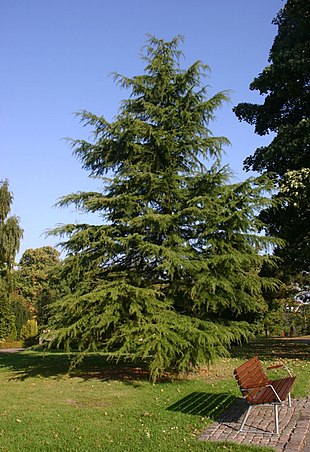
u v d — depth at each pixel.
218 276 10.65
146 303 10.12
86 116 11.98
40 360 16.52
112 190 11.88
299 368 12.37
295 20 17.50
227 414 7.00
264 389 6.79
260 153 17.25
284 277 19.16
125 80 12.27
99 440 5.66
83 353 10.41
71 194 11.72
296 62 15.48
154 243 11.41
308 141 14.40
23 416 7.14
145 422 6.52
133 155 11.92
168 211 11.80
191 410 7.29
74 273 11.72
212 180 11.10
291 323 35.09
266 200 10.87
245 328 11.78
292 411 7.07
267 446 5.26
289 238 16.17
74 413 7.28
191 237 11.60
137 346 9.84
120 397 8.62
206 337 9.58
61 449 5.33
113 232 11.20
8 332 33.53
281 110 18.11
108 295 10.19
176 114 12.03
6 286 32.59
